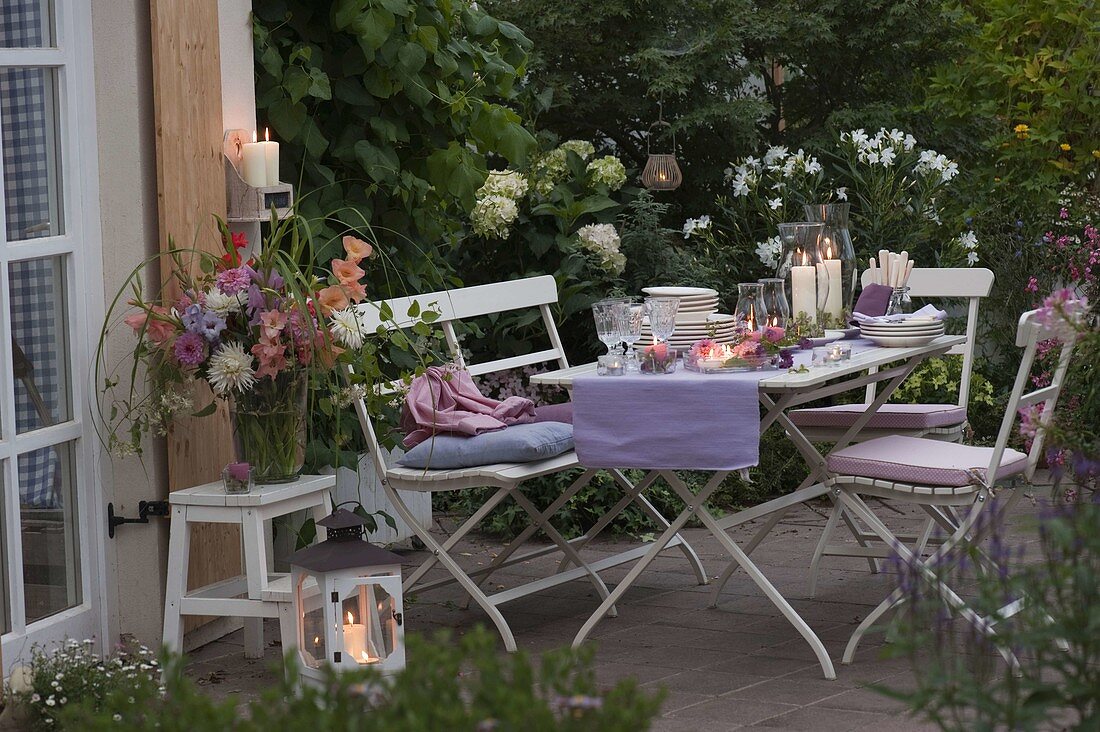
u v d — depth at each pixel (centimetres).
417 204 574
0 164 384
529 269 698
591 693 201
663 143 837
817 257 484
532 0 801
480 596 437
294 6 519
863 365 421
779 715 361
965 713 349
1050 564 244
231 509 400
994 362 800
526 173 690
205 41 440
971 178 842
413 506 614
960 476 399
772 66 872
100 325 420
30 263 396
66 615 406
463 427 444
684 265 709
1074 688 225
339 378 469
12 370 388
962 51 842
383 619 381
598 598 509
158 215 423
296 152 523
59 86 407
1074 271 753
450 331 484
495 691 194
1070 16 793
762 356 417
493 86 602
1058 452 348
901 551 412
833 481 423
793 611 403
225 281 401
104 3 417
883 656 245
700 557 573
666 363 417
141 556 426
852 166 757
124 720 206
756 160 763
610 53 822
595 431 407
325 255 527
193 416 419
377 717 193
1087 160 803
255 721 195
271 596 395
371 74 532
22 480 392
